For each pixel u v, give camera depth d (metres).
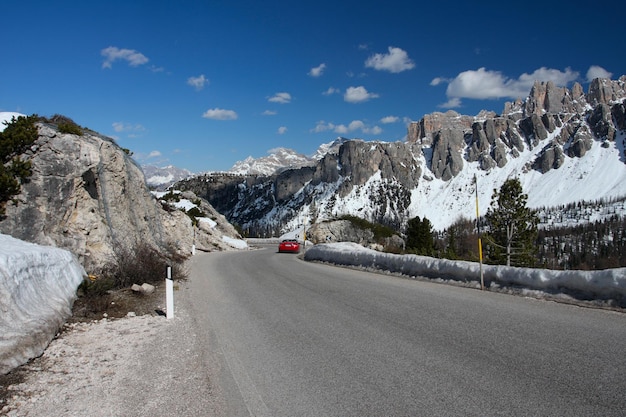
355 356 6.55
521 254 24.59
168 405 5.03
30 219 12.37
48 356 6.82
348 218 70.06
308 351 6.93
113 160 17.02
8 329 6.64
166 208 36.12
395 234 68.69
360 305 10.68
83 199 14.16
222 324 9.23
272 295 12.88
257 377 5.86
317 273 19.11
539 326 7.83
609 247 146.62
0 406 4.99
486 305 10.04
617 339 6.84
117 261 13.99
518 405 4.58
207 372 6.15
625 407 4.44
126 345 7.67
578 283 10.05
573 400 4.64
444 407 4.62
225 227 58.25
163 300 12.32
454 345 6.86
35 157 13.17
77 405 5.05
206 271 20.50
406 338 7.40
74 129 14.84
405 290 12.95
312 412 4.68
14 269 7.79
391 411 4.59
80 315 9.66
